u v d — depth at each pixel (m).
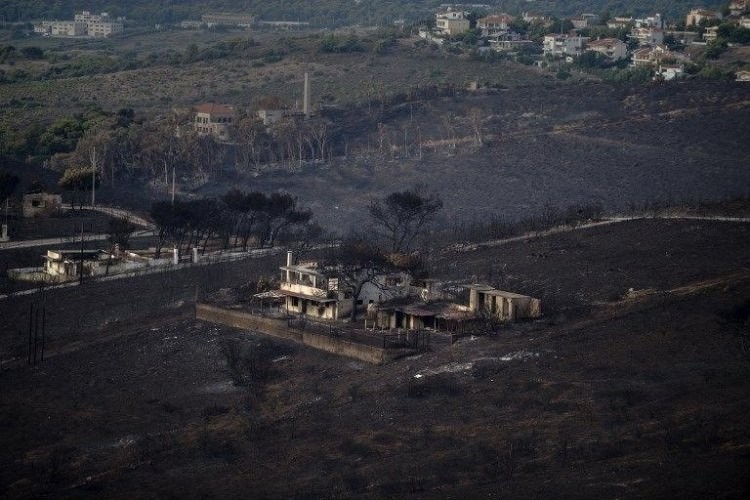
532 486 194.62
